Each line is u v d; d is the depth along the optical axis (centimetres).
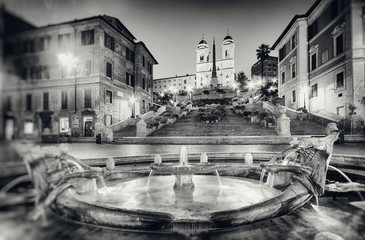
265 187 659
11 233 348
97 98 3012
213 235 372
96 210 393
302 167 523
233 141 1797
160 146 1691
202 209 477
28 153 383
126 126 2912
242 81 8525
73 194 434
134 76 4084
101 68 3072
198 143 1866
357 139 1630
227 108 4178
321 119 2170
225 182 723
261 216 410
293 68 3484
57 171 441
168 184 697
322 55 2827
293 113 2556
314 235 368
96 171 609
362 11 2211
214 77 7388
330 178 691
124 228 385
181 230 379
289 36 3603
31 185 456
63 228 387
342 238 357
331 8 2620
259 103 3262
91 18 3017
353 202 519
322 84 2808
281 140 1698
